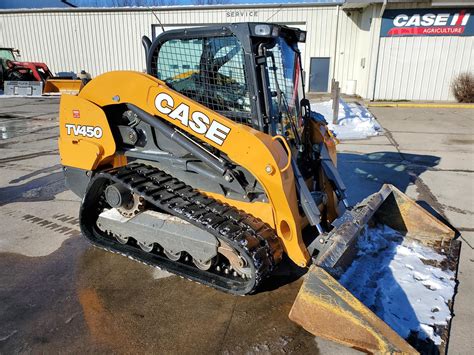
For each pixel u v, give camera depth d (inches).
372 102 609.9
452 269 145.2
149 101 140.9
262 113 129.3
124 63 807.1
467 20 583.8
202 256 137.0
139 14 767.1
